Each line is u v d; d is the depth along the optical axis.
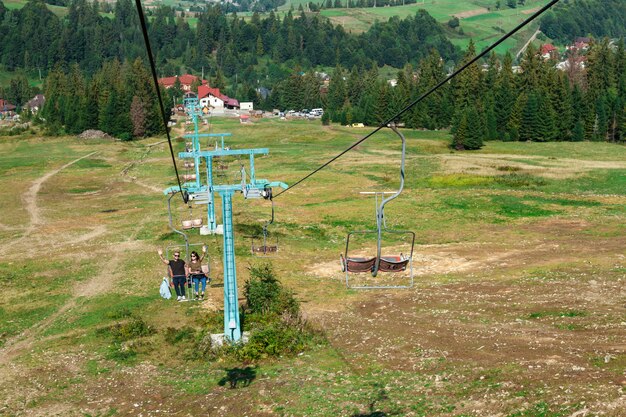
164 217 66.56
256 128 163.12
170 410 23.75
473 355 26.33
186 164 72.38
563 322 29.81
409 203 70.12
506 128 145.00
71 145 139.88
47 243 56.41
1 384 26.89
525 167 93.75
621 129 143.88
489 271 42.75
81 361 29.09
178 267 32.62
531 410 20.30
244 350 28.41
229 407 23.42
